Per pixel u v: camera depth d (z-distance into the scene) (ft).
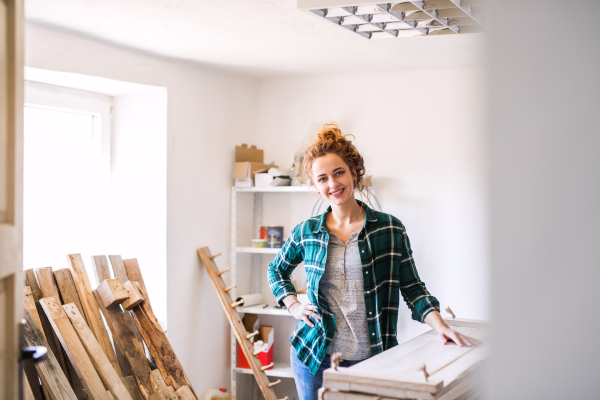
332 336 6.51
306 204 12.37
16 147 3.74
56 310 8.10
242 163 11.80
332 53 10.17
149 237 10.59
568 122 2.32
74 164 10.43
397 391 3.96
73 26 8.47
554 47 2.34
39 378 7.42
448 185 11.12
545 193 2.35
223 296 11.08
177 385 9.20
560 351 2.34
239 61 10.82
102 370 8.06
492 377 2.48
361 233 6.53
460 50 9.84
